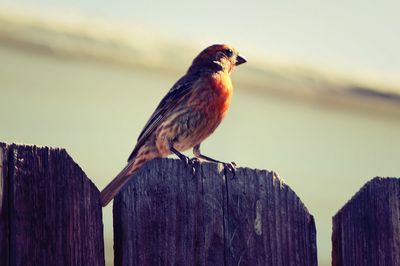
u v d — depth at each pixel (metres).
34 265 6.17
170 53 15.80
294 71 16.47
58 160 6.32
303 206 7.02
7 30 14.08
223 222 6.80
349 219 7.10
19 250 6.14
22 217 6.18
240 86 15.45
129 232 6.51
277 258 6.91
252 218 6.89
